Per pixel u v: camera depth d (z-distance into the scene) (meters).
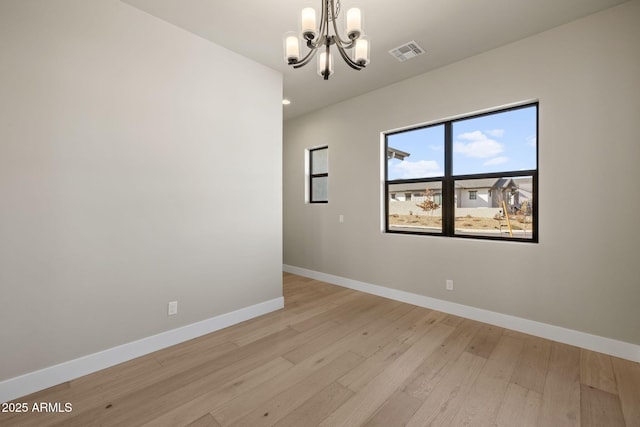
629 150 2.24
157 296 2.43
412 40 2.72
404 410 1.72
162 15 2.37
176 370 2.13
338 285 4.42
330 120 4.50
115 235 2.20
